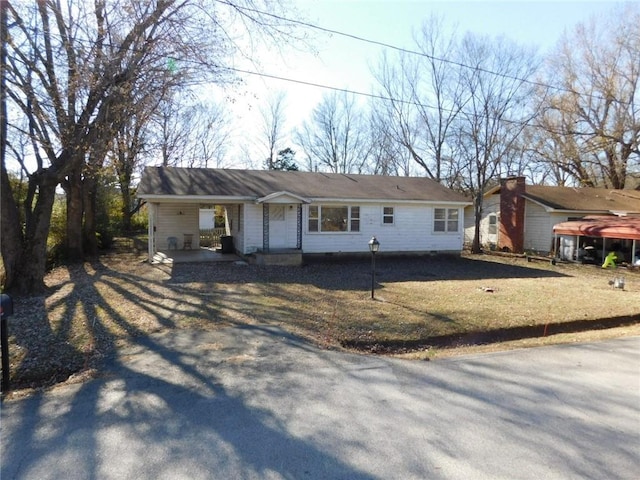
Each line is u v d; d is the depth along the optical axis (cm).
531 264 1828
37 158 1111
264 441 351
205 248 2156
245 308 854
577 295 1088
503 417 399
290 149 4391
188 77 1036
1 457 324
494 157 2428
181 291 1038
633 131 2500
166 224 2033
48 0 951
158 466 313
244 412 405
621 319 862
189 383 478
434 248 1973
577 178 3073
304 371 521
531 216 2284
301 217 1720
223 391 456
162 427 374
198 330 696
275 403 427
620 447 344
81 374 507
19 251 979
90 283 1147
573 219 2206
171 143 2822
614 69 2494
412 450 338
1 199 947
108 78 930
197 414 401
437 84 2650
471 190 2641
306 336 671
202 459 323
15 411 405
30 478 297
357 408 417
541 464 318
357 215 1836
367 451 336
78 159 980
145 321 748
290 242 1745
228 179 1823
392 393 456
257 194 1659
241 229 1733
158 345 617
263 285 1145
